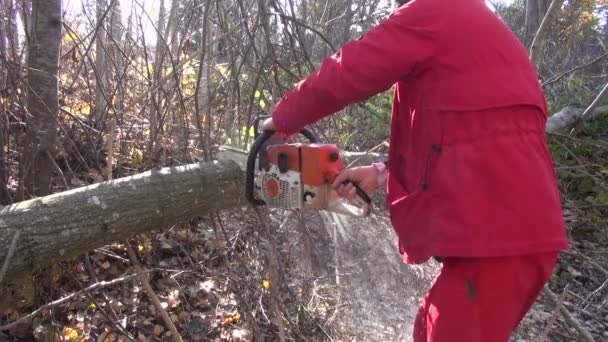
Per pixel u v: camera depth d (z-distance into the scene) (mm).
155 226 2227
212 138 3127
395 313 2734
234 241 2865
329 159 1729
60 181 3111
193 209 2295
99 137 3186
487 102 1430
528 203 1408
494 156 1423
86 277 2861
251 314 2514
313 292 2709
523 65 1514
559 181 4926
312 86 1551
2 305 2520
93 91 3836
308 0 4137
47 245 1903
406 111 1629
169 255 3266
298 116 1611
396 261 2943
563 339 3115
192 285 3076
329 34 4707
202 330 2783
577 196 4852
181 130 3287
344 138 3611
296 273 2734
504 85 1446
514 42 1531
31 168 2652
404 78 1590
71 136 3350
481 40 1468
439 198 1467
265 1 2600
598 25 10820
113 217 2053
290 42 2830
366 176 1750
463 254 1397
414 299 2832
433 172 1492
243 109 3133
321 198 1768
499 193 1410
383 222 3033
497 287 1438
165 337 2711
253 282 2645
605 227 4438
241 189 2426
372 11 5066
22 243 1849
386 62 1473
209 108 2738
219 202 2385
